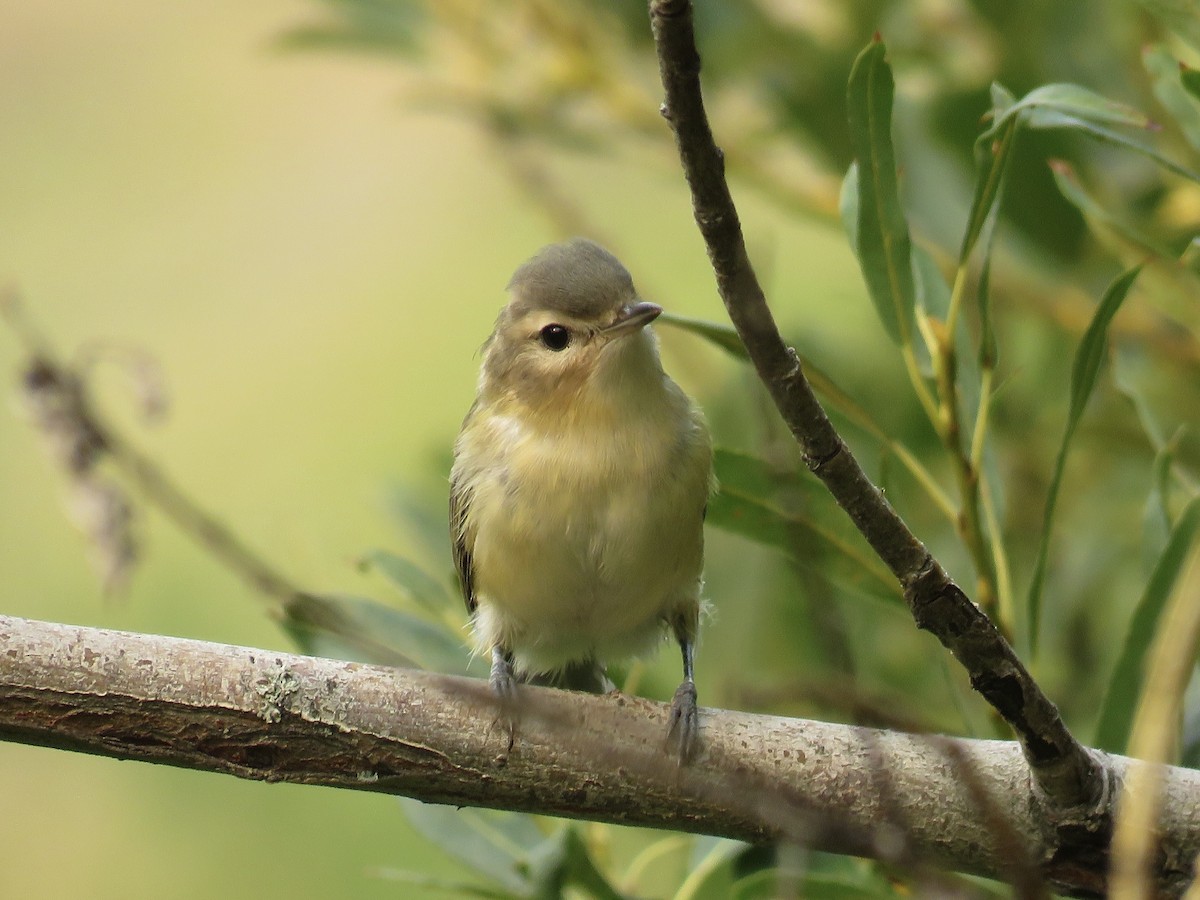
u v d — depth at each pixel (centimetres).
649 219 1670
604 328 947
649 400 952
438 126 2012
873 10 1041
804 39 1055
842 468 616
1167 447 809
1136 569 1041
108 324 1925
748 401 1070
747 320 576
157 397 1016
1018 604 1048
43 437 942
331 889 1457
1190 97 790
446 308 1881
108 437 934
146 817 1555
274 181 2019
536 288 973
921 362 793
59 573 1728
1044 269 1033
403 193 1983
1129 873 563
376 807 1501
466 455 1008
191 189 2055
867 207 745
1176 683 562
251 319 1912
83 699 746
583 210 1411
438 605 917
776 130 1083
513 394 984
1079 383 745
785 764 754
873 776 692
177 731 752
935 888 658
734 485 819
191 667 755
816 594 730
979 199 726
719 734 765
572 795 763
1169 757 762
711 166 545
